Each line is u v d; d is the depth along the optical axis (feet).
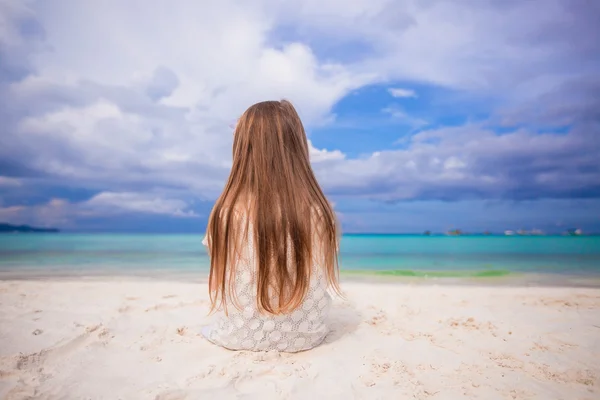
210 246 6.34
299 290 5.91
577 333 7.52
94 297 11.00
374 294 11.53
